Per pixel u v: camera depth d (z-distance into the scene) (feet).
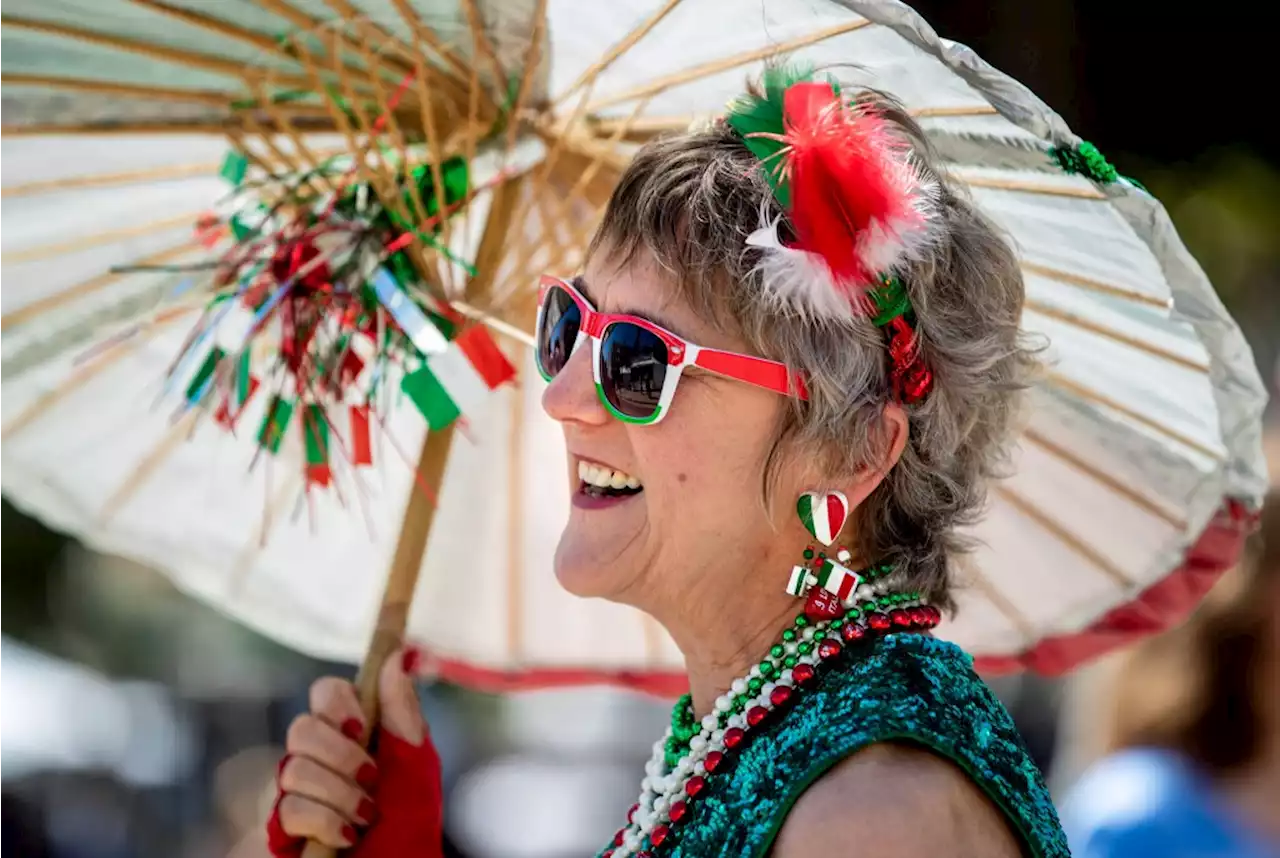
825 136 7.20
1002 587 10.37
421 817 9.62
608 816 30.04
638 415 7.66
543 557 11.56
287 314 9.15
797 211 7.18
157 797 31.78
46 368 10.53
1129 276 8.29
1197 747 11.80
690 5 8.02
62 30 8.57
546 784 30.96
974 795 6.63
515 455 11.24
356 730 9.59
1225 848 11.50
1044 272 8.77
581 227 9.97
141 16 8.54
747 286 7.43
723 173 7.58
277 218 9.67
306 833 9.39
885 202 7.09
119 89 9.07
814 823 6.50
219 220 9.55
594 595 8.21
